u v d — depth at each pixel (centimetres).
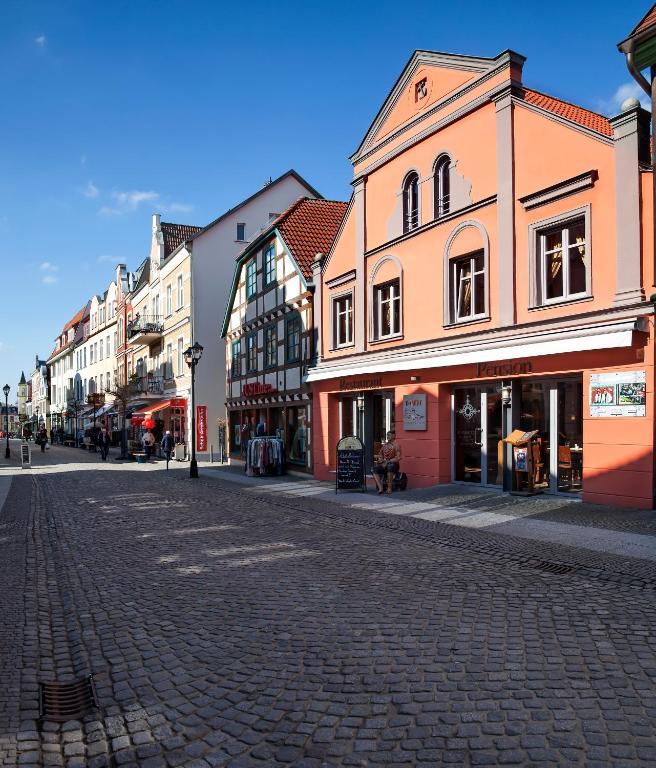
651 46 1030
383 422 1845
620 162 1176
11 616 651
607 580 721
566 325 1260
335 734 394
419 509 1310
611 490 1180
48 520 1300
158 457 3628
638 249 1145
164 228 4159
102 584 769
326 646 536
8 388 4056
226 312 3105
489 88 1460
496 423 1470
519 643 528
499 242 1428
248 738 395
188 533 1100
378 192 1848
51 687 475
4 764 371
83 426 6241
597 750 363
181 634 581
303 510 1366
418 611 622
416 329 1686
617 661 484
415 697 437
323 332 2100
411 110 1711
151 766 368
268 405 2534
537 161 1347
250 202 3519
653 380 1115
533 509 1211
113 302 5447
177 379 3691
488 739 380
